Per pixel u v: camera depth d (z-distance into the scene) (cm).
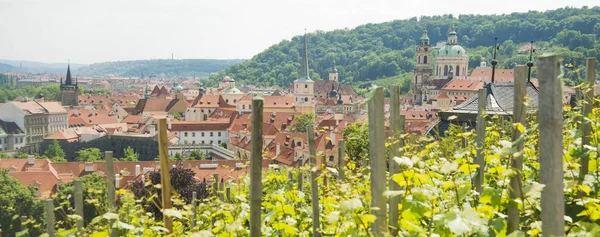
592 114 805
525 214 652
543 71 448
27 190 4262
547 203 451
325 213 839
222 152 13288
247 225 936
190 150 13975
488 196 623
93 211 3284
